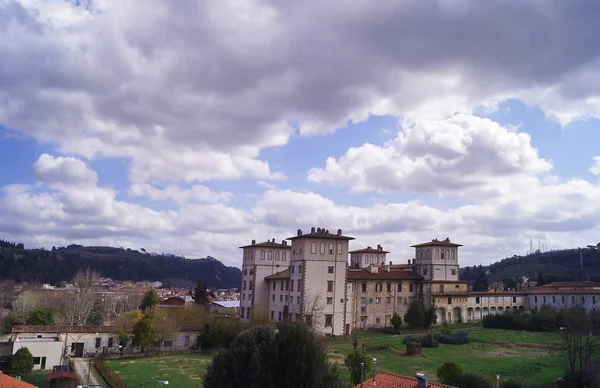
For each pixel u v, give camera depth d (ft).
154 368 254.68
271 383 145.48
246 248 422.41
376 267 408.46
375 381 146.82
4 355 252.83
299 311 336.90
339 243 356.38
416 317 368.27
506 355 265.54
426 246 421.59
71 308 411.13
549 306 402.31
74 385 205.77
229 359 153.17
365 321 373.81
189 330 322.96
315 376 148.25
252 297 397.80
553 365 230.07
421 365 240.94
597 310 392.68
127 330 309.22
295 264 355.77
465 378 189.26
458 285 411.34
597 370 206.18
